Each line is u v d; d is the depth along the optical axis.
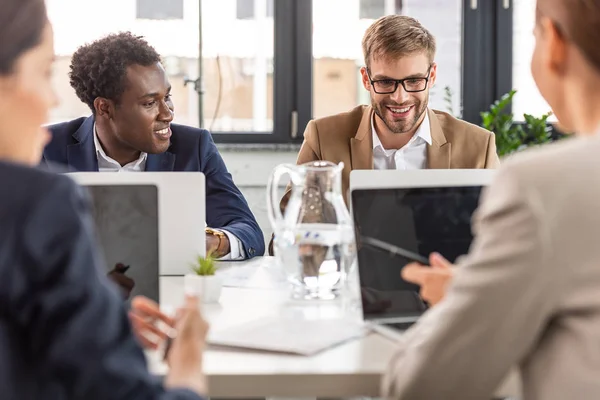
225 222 2.55
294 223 1.81
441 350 1.04
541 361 1.00
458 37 4.09
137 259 1.67
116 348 0.85
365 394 1.29
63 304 0.81
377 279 1.61
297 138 4.06
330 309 1.72
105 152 2.55
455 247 1.68
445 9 4.07
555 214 0.95
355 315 1.66
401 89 2.51
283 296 1.86
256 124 4.06
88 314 0.82
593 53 1.03
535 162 0.98
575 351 0.96
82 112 3.94
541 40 1.12
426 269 1.51
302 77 4.03
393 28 2.51
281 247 1.84
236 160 3.96
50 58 0.93
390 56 2.50
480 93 4.11
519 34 4.10
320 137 2.67
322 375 1.28
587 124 1.06
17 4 0.89
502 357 1.01
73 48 3.92
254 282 2.02
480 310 0.99
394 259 1.64
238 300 1.82
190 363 1.13
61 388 0.83
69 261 0.82
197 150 2.60
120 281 1.67
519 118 4.14
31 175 0.85
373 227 1.65
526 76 4.12
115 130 2.49
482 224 1.02
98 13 3.92
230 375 1.27
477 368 1.02
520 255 0.96
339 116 2.72
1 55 0.88
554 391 0.98
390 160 2.66
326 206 1.80
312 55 4.04
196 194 2.07
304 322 1.58
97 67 2.44
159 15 3.94
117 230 1.67
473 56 4.09
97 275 0.85
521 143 4.02
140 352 0.89
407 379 1.08
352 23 4.04
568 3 1.04
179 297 1.84
